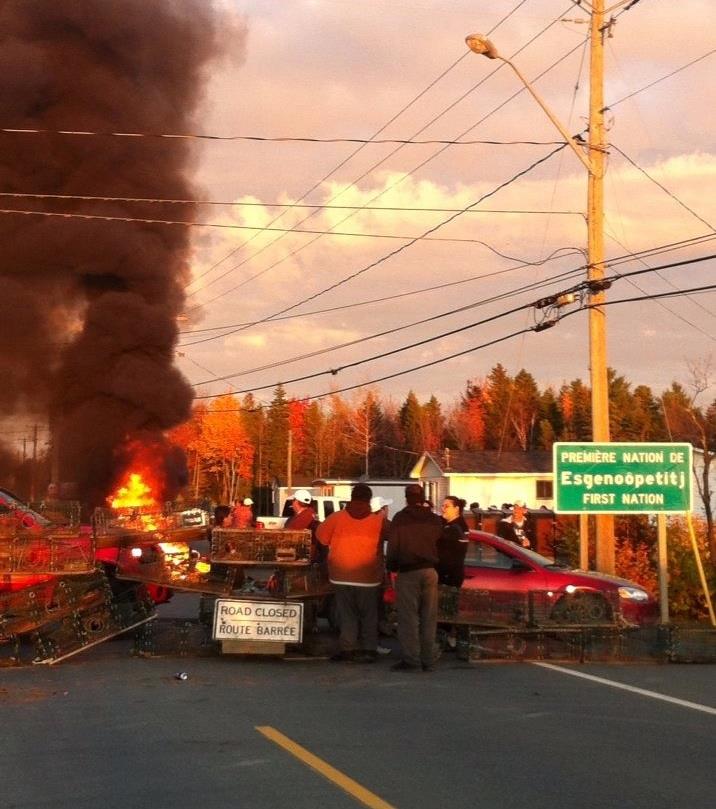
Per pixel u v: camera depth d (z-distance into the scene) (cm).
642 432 6291
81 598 1138
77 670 1088
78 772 676
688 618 1758
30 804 603
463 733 799
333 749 740
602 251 1827
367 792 627
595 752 743
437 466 4741
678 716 880
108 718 846
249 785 643
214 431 8481
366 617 1147
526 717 864
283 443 8950
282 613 1140
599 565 1739
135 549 1251
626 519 2034
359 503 1140
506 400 8312
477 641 1160
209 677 1048
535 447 8050
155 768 685
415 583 1095
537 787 645
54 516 1514
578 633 1188
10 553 1104
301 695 953
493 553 1378
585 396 7388
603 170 1836
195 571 1172
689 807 607
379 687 1001
